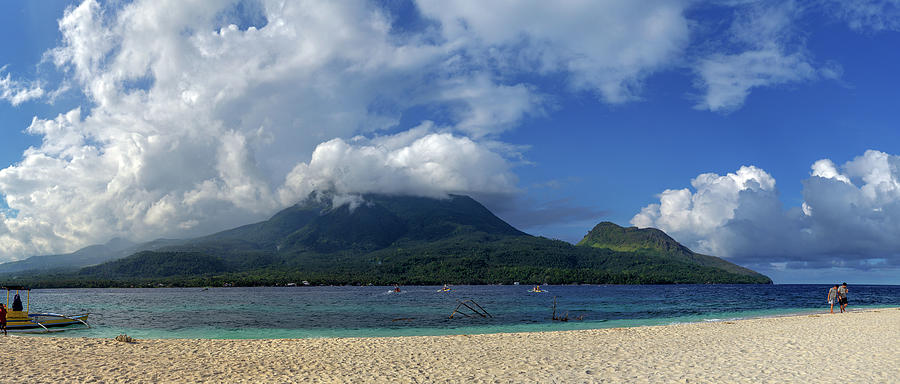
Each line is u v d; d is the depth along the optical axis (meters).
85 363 22.56
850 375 19.05
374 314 71.81
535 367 21.88
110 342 30.22
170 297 159.25
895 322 40.81
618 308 83.25
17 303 46.19
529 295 154.62
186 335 45.41
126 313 78.62
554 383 18.52
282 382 18.86
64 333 46.53
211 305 103.00
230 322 59.66
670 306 89.69
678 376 19.44
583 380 18.97
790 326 38.94
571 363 22.80
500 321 58.09
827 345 27.45
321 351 27.14
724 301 111.56
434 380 19.20
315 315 70.69
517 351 26.88
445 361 23.66
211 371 21.02
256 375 20.22
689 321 55.38
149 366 22.06
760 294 168.62
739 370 20.47
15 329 44.97
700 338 31.91
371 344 30.16
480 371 21.02
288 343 30.72
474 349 27.75
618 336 33.56
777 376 19.12
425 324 55.00
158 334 46.22
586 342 30.48
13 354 24.56
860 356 23.44
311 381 19.05
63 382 18.39
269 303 110.75
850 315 50.62
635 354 25.39
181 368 21.69
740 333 34.50
